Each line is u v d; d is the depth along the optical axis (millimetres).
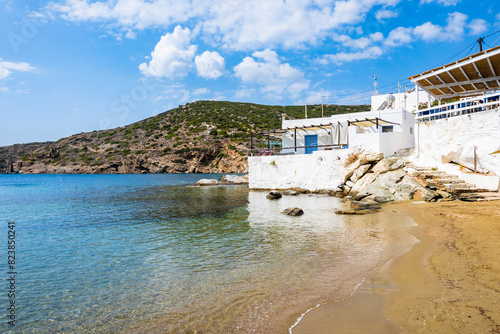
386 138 24609
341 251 9633
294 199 23859
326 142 32375
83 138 122938
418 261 8031
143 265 9047
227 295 6633
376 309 5531
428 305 5410
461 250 8461
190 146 104188
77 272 8578
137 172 102750
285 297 6379
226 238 12117
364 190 21328
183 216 17922
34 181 68625
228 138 108312
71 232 14211
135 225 15680
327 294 6410
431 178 19594
